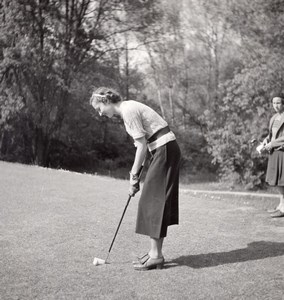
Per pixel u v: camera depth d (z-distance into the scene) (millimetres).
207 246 3979
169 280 3111
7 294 2820
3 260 3461
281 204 5633
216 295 2850
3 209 5234
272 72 13258
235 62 24406
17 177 8078
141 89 22172
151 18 17391
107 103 3299
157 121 3289
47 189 6773
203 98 26109
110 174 18219
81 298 2777
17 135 16344
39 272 3219
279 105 5691
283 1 14109
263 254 3756
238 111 14102
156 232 3248
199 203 6086
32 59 14266
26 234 4203
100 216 5023
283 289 2963
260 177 13547
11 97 14359
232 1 15000
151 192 3270
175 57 24719
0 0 14133
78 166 19969
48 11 14719
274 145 5527
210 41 24375
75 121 19125
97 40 16938
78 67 16719
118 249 3820
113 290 2912
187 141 21469
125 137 20875
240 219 5113
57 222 4684
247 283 3070
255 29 14555
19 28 14164
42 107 15555
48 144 16734
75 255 3623
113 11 16906
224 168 14094
